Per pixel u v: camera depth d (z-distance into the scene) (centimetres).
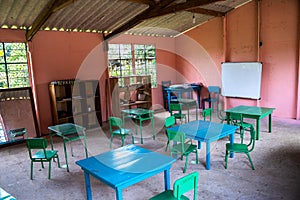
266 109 584
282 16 702
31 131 634
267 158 446
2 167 459
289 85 716
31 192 363
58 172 427
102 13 633
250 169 405
